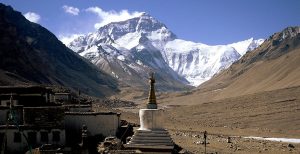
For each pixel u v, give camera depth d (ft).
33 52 647.97
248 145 264.52
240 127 385.70
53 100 224.12
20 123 169.58
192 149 223.92
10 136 164.55
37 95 196.65
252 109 447.83
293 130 366.22
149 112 114.73
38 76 577.84
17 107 170.50
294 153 249.96
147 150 112.78
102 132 182.80
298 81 565.94
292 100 454.40
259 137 315.37
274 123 394.11
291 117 404.16
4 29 590.55
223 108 472.03
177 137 269.03
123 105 599.57
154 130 114.01
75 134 179.52
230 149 242.58
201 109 485.56
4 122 168.45
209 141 263.29
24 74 541.75
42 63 653.30
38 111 170.30
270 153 244.63
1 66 522.47
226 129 353.10
